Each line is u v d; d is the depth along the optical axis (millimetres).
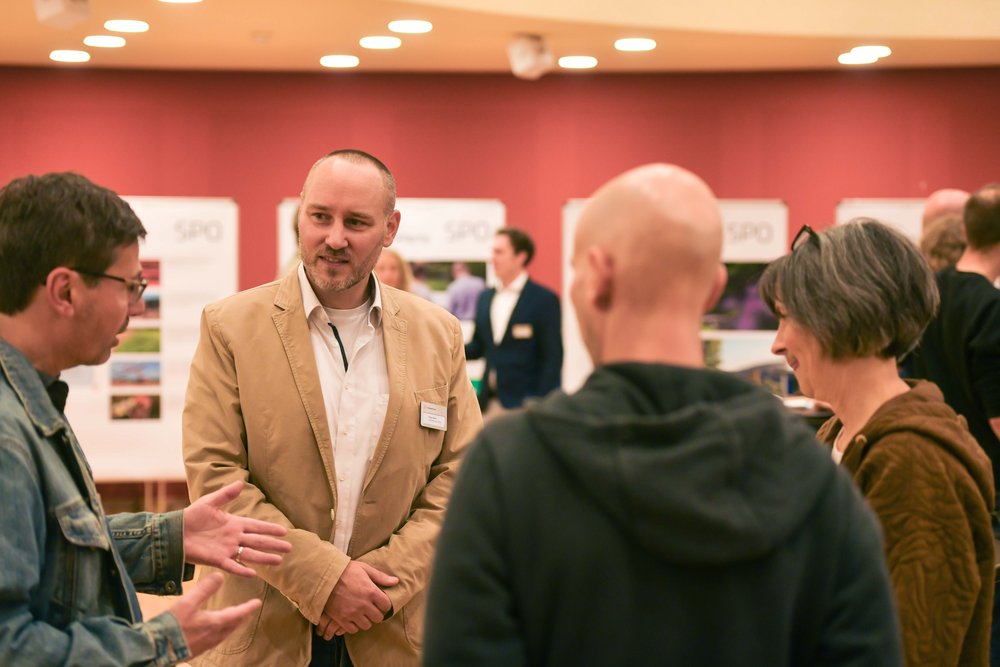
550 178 7578
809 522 1184
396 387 2396
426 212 7281
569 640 1148
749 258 7398
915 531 1595
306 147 7434
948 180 7492
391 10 5480
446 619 1148
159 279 6969
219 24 5828
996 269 3355
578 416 1164
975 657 1670
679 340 1232
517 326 6547
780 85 7523
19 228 1559
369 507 2348
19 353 1562
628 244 1229
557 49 6594
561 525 1151
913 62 7176
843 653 1169
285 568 2225
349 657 2359
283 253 7277
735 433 1143
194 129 7355
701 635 1143
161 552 1805
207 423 2334
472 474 1194
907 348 1793
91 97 7262
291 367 2352
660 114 7566
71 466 1599
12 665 1404
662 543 1120
